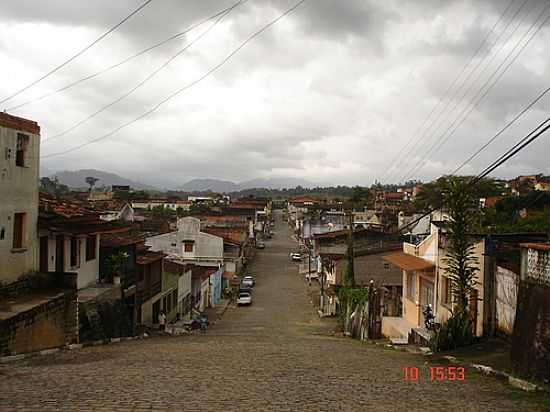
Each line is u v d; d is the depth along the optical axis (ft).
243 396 30.99
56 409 26.43
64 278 62.44
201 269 172.55
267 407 28.17
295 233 437.58
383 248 154.10
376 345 75.92
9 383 33.45
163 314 113.09
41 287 61.77
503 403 30.99
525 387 36.29
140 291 96.27
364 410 28.17
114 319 78.18
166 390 32.12
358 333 96.73
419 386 36.68
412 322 94.07
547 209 121.08
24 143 62.13
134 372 39.04
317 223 310.24
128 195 450.30
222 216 351.25
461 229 62.13
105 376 36.88
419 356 57.36
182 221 206.08
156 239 205.26
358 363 49.06
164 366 42.96
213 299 176.14
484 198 193.36
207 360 47.98
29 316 50.96
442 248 77.41
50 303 55.72
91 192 459.32
